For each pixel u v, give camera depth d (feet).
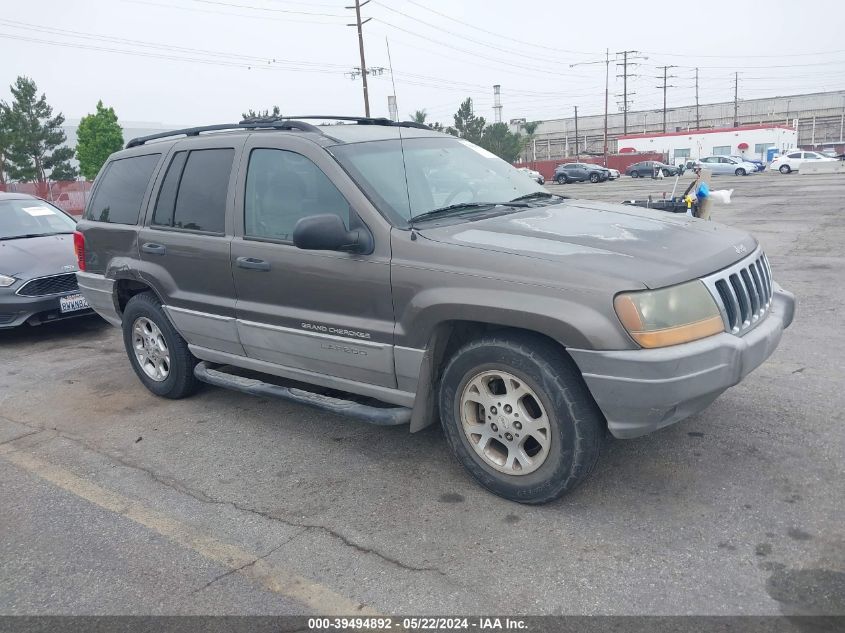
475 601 9.18
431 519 11.25
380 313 12.12
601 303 9.94
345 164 12.73
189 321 15.72
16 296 23.36
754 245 12.60
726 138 209.26
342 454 13.87
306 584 9.78
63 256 24.88
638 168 164.66
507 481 11.44
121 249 17.17
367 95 146.00
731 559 9.66
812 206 57.21
